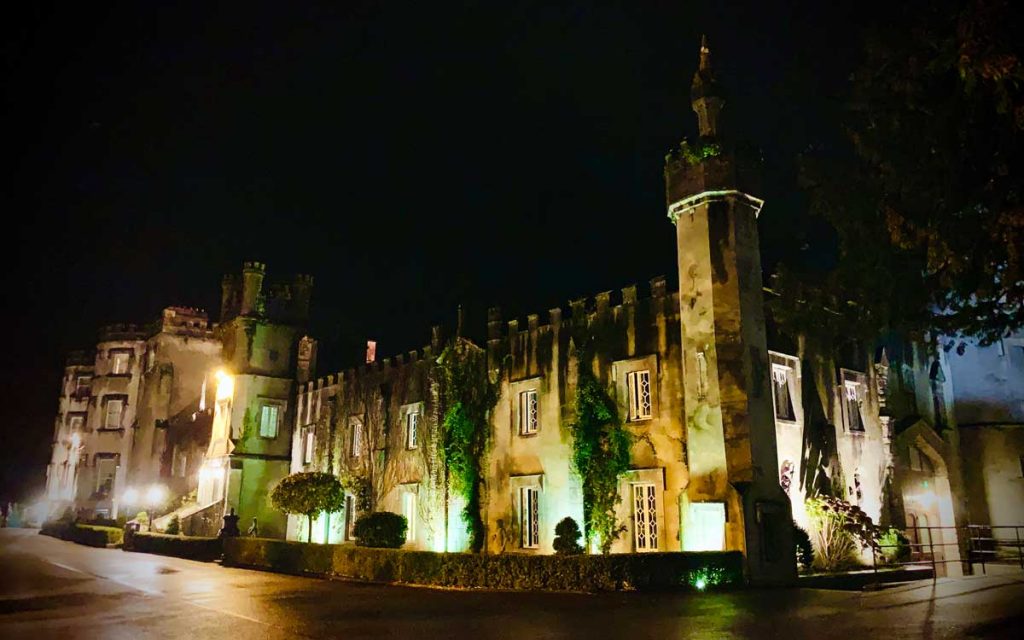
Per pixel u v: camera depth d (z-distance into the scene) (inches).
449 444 1186.0
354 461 1446.9
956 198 457.7
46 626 562.6
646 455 933.8
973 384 1285.7
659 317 962.7
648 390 962.1
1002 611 519.2
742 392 827.4
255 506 1563.7
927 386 1238.3
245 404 1604.3
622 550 933.2
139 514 1718.8
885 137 508.7
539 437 1074.7
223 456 1577.3
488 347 1187.9
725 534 791.7
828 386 1014.4
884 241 575.2
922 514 1151.6
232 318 1696.6
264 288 1701.5
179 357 2203.5
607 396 994.7
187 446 2066.9
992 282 490.9
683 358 895.7
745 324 855.1
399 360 1385.3
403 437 1333.7
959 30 400.5
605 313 1030.4
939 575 987.3
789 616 528.1
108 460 2309.3
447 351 1243.2
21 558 1289.4
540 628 514.0
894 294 588.7
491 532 1114.1
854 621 491.8
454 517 1168.2
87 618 604.1
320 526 1477.6
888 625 469.7
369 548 960.9
